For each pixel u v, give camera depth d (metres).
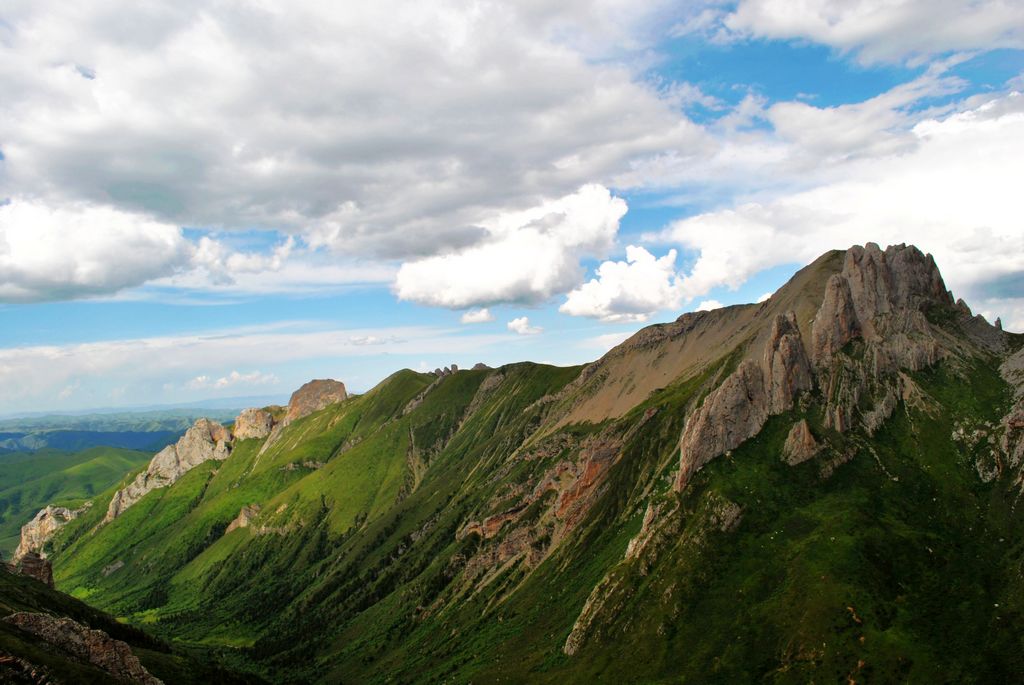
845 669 156.25
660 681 174.88
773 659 167.75
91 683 124.69
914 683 147.75
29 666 121.00
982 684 142.25
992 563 176.50
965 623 160.00
